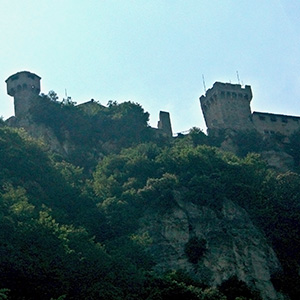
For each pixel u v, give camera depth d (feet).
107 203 294.87
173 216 300.81
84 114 418.51
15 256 193.47
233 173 341.82
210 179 327.47
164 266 278.05
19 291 188.85
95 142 404.16
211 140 435.94
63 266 200.85
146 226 294.05
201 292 223.92
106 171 349.82
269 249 304.09
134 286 213.05
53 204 285.84
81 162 382.22
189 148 360.69
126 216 290.97
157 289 215.51
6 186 269.85
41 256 198.39
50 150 369.09
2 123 391.65
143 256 249.34
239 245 296.71
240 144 440.04
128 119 422.82
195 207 309.63
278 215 322.96
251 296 267.59
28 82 441.27
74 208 291.38
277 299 282.56
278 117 478.59
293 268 302.66
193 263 283.38
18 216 221.46
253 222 315.78
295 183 345.92
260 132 464.65
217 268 282.97
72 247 214.69
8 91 441.68
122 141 409.08
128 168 344.08
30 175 296.51
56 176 309.63
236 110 473.26
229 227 304.50
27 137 335.26
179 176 331.16
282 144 450.71
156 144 406.00
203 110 488.85
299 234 318.45
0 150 298.76
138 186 324.39
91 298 196.54
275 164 425.69
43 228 211.20
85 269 206.49
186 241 292.20
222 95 476.13
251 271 288.10
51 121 403.34
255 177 345.51
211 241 294.46
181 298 217.15
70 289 198.39
